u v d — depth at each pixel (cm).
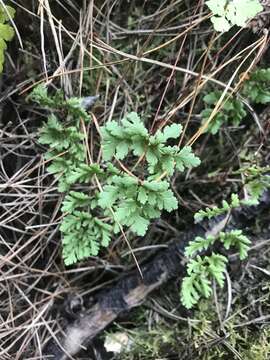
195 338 15
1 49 13
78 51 15
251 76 15
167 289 17
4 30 13
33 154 16
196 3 15
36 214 16
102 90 16
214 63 15
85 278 17
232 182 16
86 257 16
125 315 16
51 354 16
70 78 15
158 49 16
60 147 15
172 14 16
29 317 16
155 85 16
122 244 17
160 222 17
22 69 15
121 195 13
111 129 13
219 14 13
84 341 16
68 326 16
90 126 15
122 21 16
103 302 16
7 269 16
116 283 17
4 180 16
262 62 15
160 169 14
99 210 16
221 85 15
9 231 16
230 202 16
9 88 15
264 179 15
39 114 16
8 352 16
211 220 16
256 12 13
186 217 17
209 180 17
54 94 16
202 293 15
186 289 15
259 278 16
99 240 16
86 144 15
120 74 16
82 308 17
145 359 16
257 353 15
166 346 16
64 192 16
